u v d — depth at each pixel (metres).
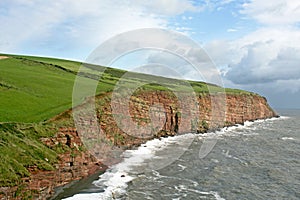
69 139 34.56
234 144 62.09
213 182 36.50
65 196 28.25
